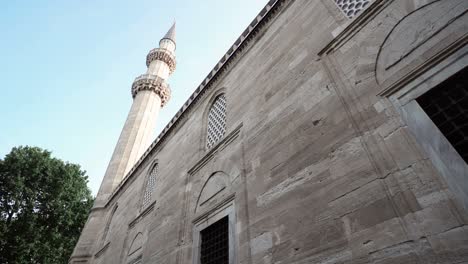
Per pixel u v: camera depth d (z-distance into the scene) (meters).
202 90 10.62
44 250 18.66
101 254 14.50
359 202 3.45
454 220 2.59
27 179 19.70
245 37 8.86
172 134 12.24
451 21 3.46
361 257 3.14
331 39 5.30
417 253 2.71
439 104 3.24
